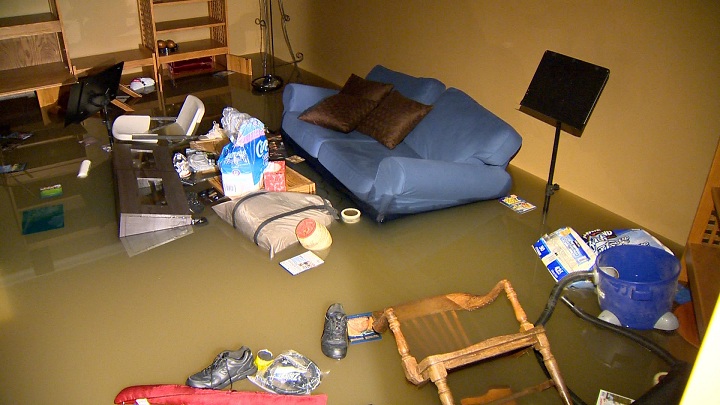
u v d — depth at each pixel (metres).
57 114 4.93
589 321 2.73
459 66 4.50
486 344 2.14
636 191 3.52
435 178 3.33
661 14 3.14
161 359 2.46
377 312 2.65
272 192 3.49
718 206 2.57
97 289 2.87
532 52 3.88
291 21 6.36
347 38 5.64
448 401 2.02
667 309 2.67
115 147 3.94
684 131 3.19
